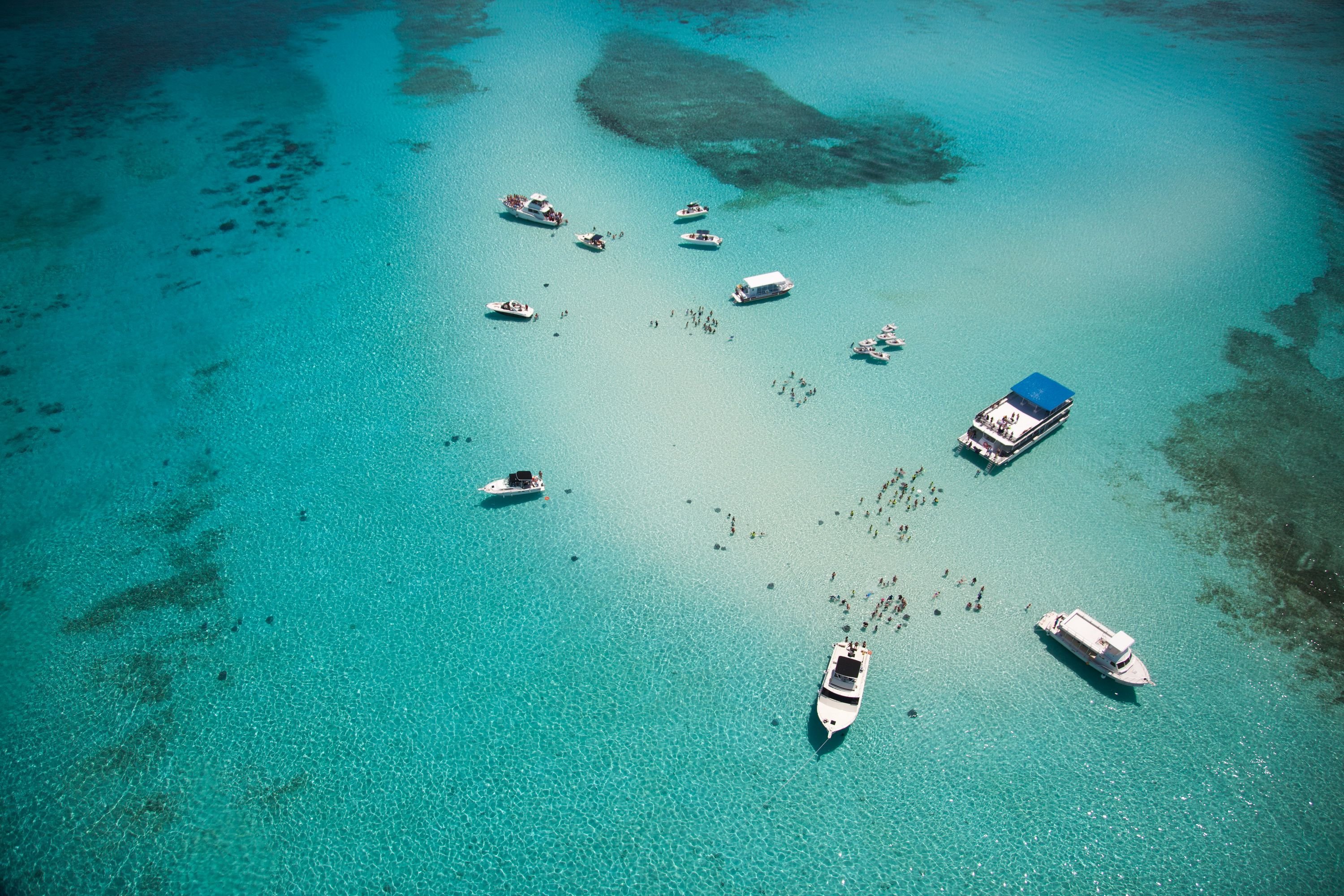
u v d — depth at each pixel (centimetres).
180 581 4478
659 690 4072
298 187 8169
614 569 4659
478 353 6225
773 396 5919
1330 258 7562
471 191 8300
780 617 4412
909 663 4194
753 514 4988
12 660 4047
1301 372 6175
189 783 3619
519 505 5019
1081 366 6253
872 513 5009
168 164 8406
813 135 9775
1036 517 5000
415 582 4547
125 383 5766
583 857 3447
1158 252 7669
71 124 8994
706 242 7575
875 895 3362
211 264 7006
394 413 5650
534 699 4016
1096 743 3894
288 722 3866
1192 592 4569
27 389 5659
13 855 3356
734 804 3644
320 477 5147
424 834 3497
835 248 7694
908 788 3716
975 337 6562
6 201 7562
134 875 3316
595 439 5503
